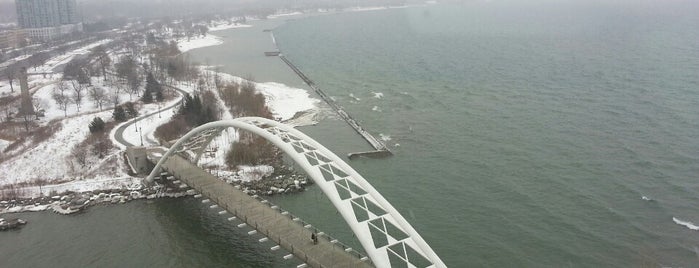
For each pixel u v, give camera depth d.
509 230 65.62
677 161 86.81
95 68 170.25
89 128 103.62
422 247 43.03
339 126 112.19
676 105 119.12
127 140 98.44
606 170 83.69
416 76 162.50
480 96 133.88
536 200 73.50
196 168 78.56
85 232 68.12
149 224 69.81
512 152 92.38
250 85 139.50
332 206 73.44
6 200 77.50
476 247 61.97
